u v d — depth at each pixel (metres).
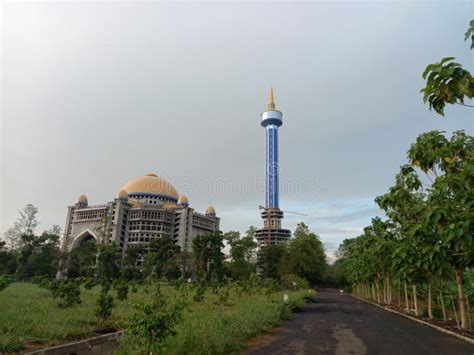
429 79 7.27
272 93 135.38
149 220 114.31
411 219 18.98
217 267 57.53
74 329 11.29
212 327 11.04
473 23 6.64
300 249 69.19
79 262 73.25
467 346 12.48
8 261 70.06
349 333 15.16
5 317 11.77
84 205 124.31
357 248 39.66
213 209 141.50
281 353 10.70
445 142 13.00
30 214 76.81
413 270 19.69
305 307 29.05
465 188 10.16
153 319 7.59
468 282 22.28
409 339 13.94
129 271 61.12
